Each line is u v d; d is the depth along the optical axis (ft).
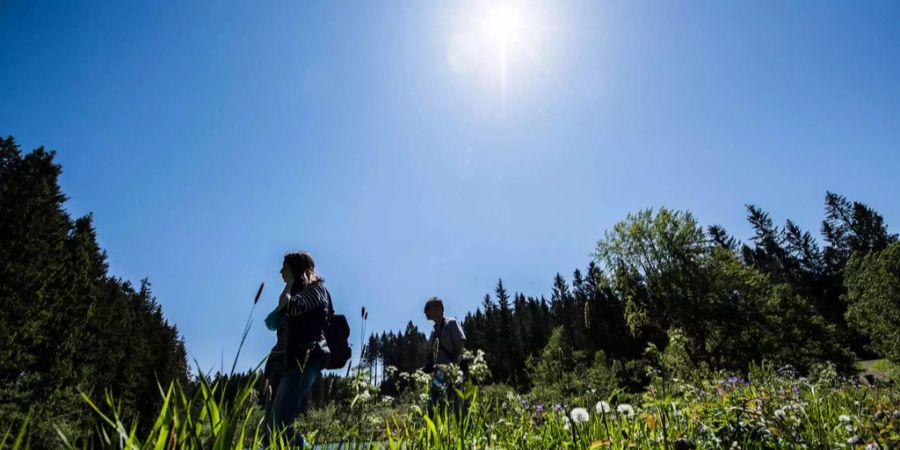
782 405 9.32
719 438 7.13
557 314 307.99
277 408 10.55
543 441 7.57
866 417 8.98
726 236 310.86
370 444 6.41
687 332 116.88
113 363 139.13
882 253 110.42
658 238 131.23
